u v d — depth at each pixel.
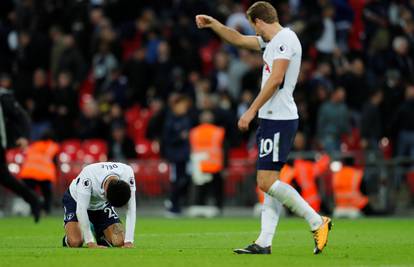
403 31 89.06
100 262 31.66
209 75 88.00
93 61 92.62
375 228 56.09
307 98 80.75
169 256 34.09
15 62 90.56
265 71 35.16
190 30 91.81
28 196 55.12
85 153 81.38
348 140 79.00
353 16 91.31
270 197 35.22
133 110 87.31
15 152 74.44
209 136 74.31
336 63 85.94
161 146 75.25
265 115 34.84
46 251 35.94
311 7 91.31
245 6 96.88
